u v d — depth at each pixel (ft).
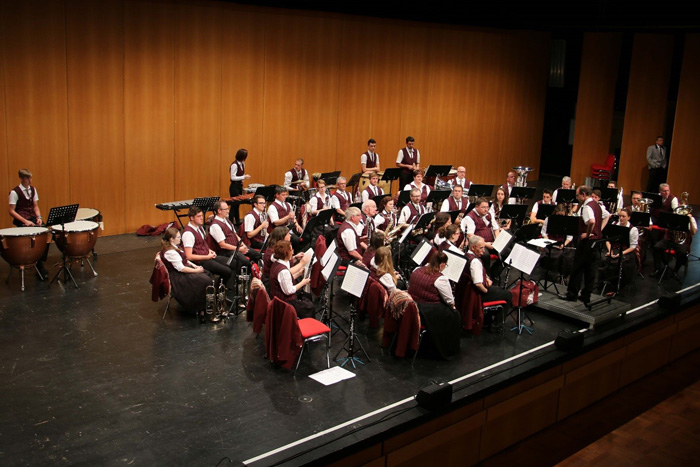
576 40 62.90
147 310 25.52
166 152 37.65
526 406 22.26
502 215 31.58
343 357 22.13
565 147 65.46
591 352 24.04
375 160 43.75
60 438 16.78
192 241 25.93
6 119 31.89
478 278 23.21
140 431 17.24
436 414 18.74
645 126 54.34
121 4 34.55
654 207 37.29
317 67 43.78
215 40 38.47
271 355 20.74
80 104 34.06
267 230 30.94
